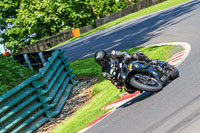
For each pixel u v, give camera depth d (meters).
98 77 40.03
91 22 189.25
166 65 22.91
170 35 50.00
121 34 77.38
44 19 184.12
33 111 27.12
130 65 20.50
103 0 188.00
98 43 76.38
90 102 30.14
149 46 46.44
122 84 21.78
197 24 50.50
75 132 21.94
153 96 20.95
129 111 20.12
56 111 29.95
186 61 27.97
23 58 46.88
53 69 33.94
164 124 15.29
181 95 18.62
